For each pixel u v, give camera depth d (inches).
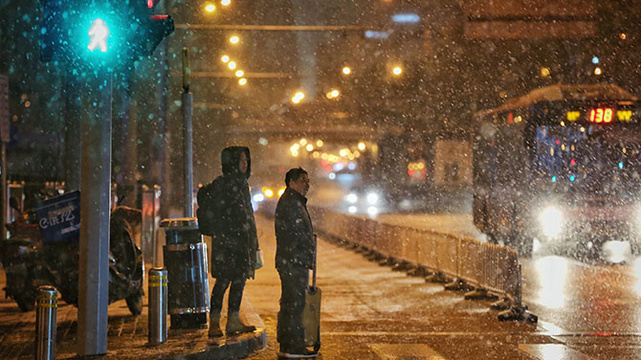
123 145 1448.1
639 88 2979.8
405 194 4271.7
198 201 655.8
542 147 1557.6
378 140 4414.4
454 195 4143.7
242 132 4473.4
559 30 2395.4
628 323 827.4
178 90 2591.0
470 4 2460.6
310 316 641.0
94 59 559.2
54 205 730.8
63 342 627.8
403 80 4111.7
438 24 2655.0
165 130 1911.9
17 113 2082.9
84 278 566.6
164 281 609.9
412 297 1040.8
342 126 4549.7
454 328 797.9
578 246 1640.0
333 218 2023.9
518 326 809.5
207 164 4325.8
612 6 2881.4
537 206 1557.6
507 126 1667.1
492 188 1748.3
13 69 2018.9
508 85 3631.9
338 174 5580.7
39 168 2106.3
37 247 781.9
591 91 1567.4
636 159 1541.6
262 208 3221.0
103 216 570.9
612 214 1542.8
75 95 917.2
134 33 555.5
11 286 778.2
